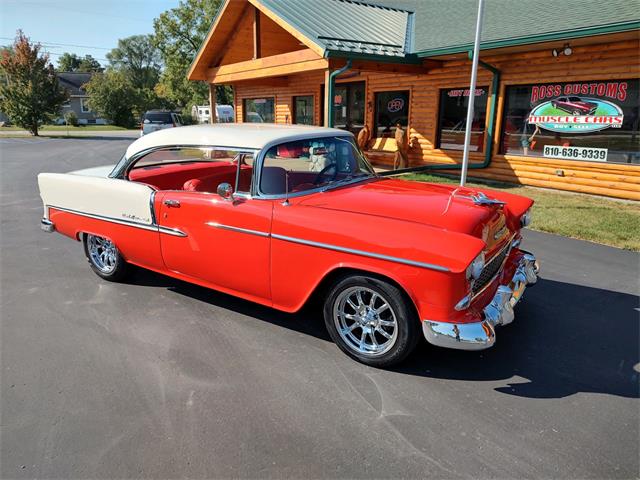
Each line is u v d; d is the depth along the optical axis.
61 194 4.97
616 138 8.99
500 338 3.73
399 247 2.98
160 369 3.28
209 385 3.09
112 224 4.55
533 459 2.44
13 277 5.06
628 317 4.09
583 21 8.40
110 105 54.09
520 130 10.51
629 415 2.79
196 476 2.34
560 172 9.84
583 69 9.17
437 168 11.73
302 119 16.55
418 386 3.09
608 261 5.52
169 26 40.75
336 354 3.49
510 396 2.98
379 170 13.04
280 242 3.47
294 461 2.43
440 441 2.57
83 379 3.16
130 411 2.83
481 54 10.35
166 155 4.36
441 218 3.18
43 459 2.45
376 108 13.98
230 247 3.76
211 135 4.00
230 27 13.70
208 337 3.74
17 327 3.90
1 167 14.93
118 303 4.39
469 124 7.68
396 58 10.20
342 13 12.02
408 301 3.10
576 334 3.79
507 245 3.75
